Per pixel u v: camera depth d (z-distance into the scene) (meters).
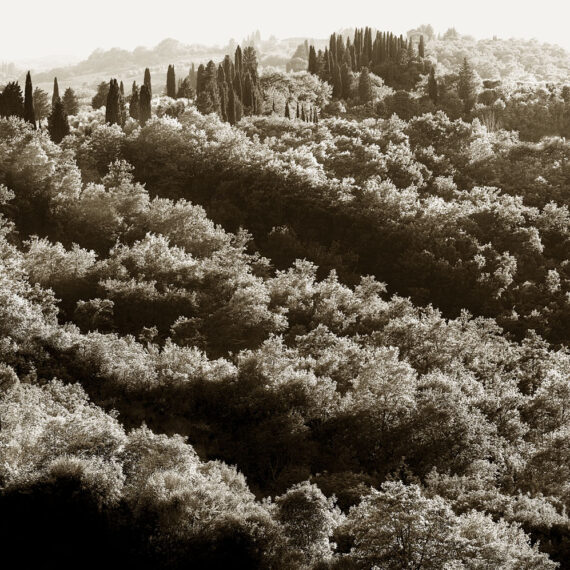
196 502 33.81
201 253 99.69
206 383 57.00
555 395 63.38
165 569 31.91
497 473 50.59
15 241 90.88
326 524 35.47
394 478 48.28
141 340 70.56
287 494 36.31
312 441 53.09
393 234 114.38
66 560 31.56
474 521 34.19
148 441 38.09
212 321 74.62
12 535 31.86
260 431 51.84
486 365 74.12
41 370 52.91
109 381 55.59
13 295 59.06
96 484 33.41
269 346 60.19
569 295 104.12
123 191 104.69
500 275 105.06
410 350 74.38
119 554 32.19
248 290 77.06
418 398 57.69
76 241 97.12
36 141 107.44
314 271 95.81
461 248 114.75
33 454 35.56
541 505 41.62
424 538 30.31
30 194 101.44
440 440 52.72
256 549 33.12
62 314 74.12
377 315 86.00
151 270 84.69
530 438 60.91
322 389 56.72
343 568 31.91
